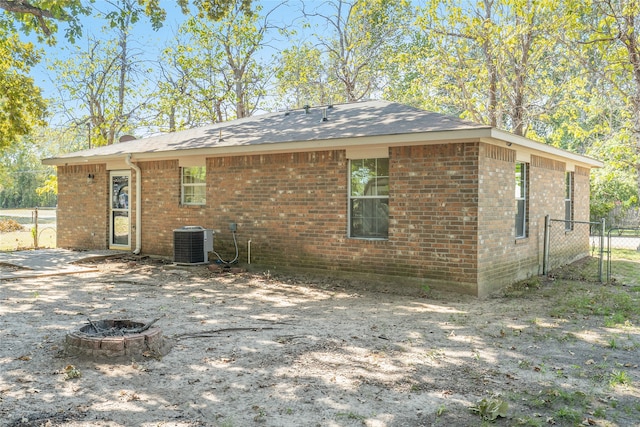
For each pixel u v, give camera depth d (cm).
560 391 455
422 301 873
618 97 2214
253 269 1182
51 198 6103
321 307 823
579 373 508
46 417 386
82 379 468
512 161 1050
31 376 472
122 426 373
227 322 708
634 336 657
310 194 1100
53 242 2042
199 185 1309
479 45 2161
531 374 504
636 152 1888
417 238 962
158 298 879
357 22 2786
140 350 536
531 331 677
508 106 2217
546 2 1756
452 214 922
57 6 1395
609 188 2598
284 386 460
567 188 1515
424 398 437
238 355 550
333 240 1070
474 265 902
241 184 1208
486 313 786
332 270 1071
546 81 2145
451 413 406
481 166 905
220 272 1149
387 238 1012
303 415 399
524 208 1164
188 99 3058
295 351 567
